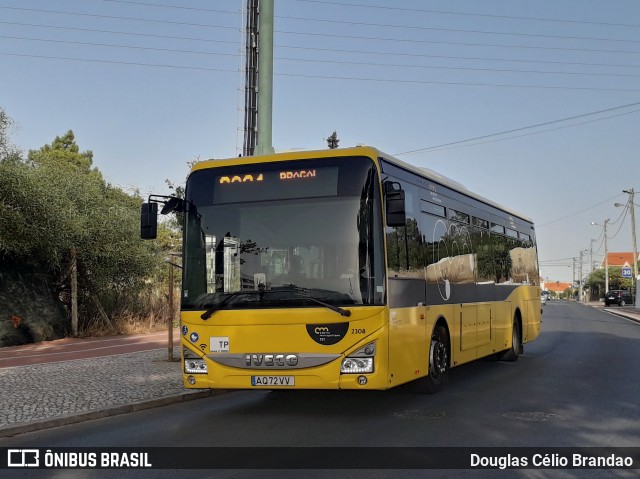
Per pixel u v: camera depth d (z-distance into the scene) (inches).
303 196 339.9
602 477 238.7
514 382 478.3
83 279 900.6
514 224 641.6
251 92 669.3
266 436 306.8
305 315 326.3
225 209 350.0
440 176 458.0
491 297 539.8
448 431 311.7
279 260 336.5
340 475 239.5
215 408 392.8
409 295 362.3
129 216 919.7
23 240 741.9
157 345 769.6
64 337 847.7
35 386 454.9
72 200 863.7
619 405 380.2
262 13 554.3
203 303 343.3
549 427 319.9
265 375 329.7
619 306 2888.8
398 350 340.8
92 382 472.4
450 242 449.7
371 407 378.9
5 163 729.6
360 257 327.3
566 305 3078.2
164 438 309.4
